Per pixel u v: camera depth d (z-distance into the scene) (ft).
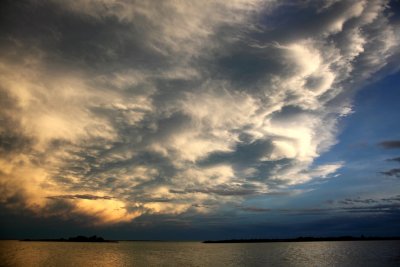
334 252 471.62
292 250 547.49
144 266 290.56
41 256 380.37
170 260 348.38
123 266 287.89
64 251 488.44
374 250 515.50
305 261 329.72
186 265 298.97
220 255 432.66
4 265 287.69
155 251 539.29
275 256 402.52
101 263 310.65
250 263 314.55
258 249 608.60
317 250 533.96
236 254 451.12
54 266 281.33
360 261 323.37
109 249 585.22
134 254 445.37
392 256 383.86
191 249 630.74
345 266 284.41
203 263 316.60
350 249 554.87
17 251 472.03
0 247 599.57
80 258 360.28
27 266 280.72
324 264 302.25
